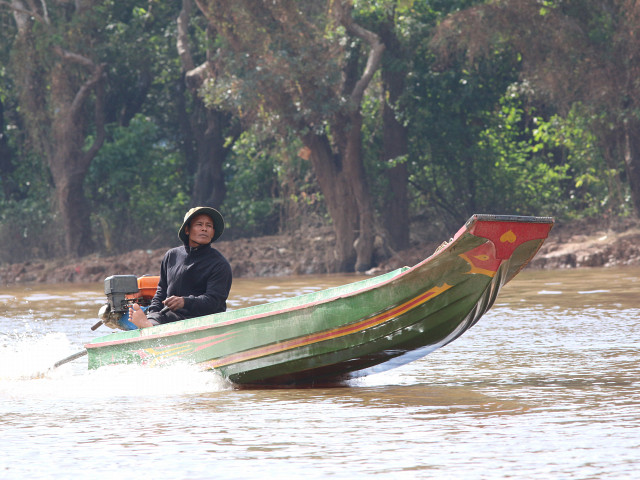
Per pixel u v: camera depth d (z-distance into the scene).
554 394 15.13
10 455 11.42
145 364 17.64
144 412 14.34
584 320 27.39
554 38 64.31
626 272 51.03
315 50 61.31
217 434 12.47
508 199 77.62
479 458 10.76
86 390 16.80
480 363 19.28
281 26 61.88
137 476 10.26
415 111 73.75
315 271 67.69
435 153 76.44
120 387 17.14
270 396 15.80
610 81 64.81
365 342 16.09
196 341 17.08
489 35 64.31
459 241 14.88
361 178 66.06
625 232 64.94
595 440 11.57
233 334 16.77
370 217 66.31
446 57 67.50
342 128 64.56
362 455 11.03
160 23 86.38
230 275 17.91
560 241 65.94
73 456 11.29
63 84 75.44
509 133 78.56
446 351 21.50
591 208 74.50
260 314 16.53
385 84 72.88
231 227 85.44
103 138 78.88
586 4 66.31
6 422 13.70
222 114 83.69
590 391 15.34
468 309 15.88
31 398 15.98
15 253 80.25
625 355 19.84
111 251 82.88
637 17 62.62
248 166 84.94
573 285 42.62
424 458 10.82
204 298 17.47
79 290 52.94
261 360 16.55
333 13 62.75
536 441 11.58
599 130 68.12
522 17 63.91
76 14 74.62
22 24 74.50
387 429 12.54
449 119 74.00
